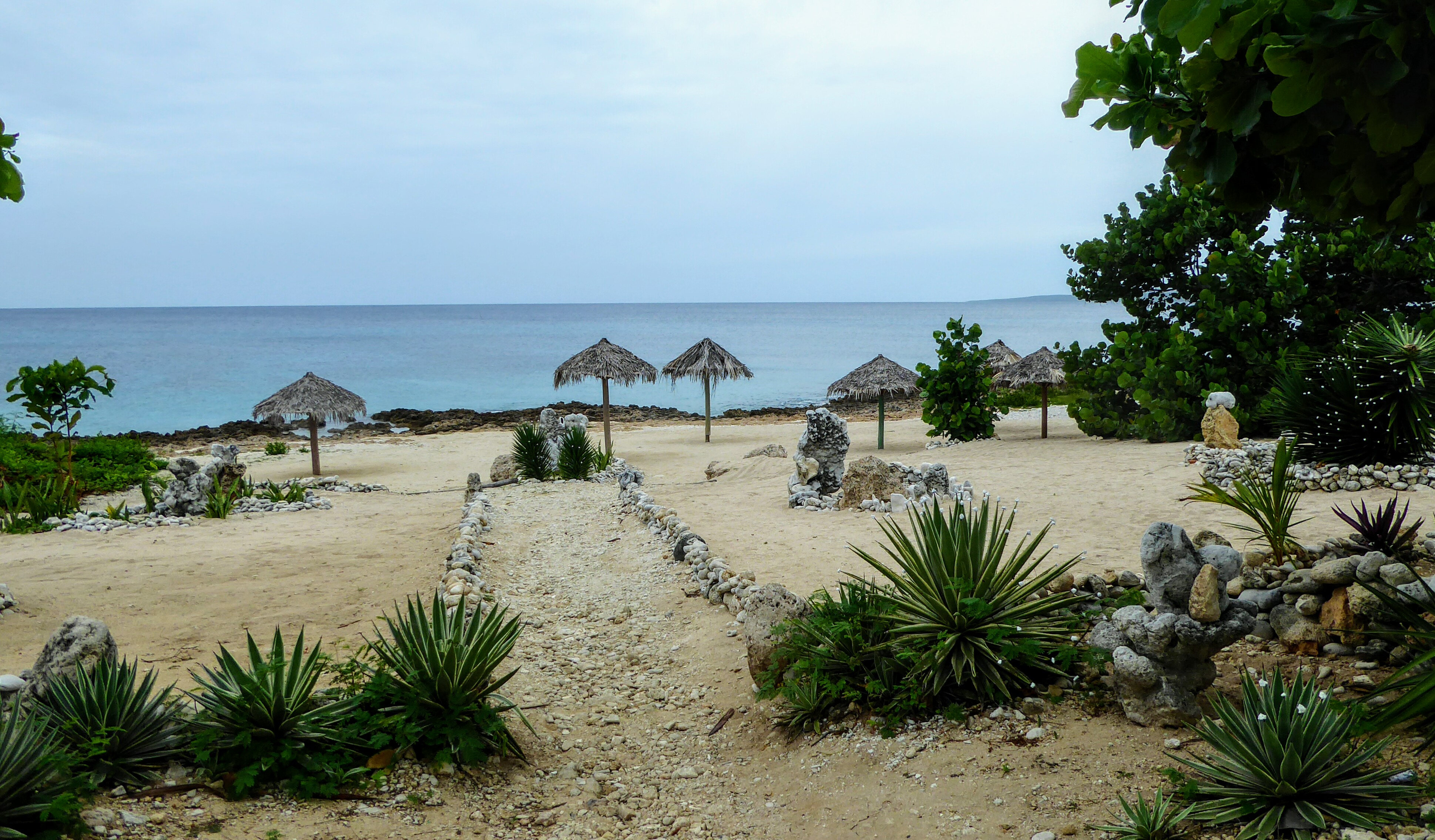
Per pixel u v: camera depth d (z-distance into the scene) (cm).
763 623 562
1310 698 358
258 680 412
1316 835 313
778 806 430
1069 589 590
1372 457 1083
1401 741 370
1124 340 1741
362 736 437
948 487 1184
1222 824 336
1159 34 333
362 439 2962
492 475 1852
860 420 3262
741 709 550
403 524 1266
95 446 1991
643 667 643
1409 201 352
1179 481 1175
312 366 6594
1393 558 483
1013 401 3067
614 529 1128
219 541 1111
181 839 339
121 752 392
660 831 416
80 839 322
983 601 488
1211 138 367
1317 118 320
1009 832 362
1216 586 423
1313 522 867
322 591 828
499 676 611
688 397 4881
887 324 16175
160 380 5503
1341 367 1119
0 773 313
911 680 480
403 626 495
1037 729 438
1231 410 1484
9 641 656
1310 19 281
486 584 844
